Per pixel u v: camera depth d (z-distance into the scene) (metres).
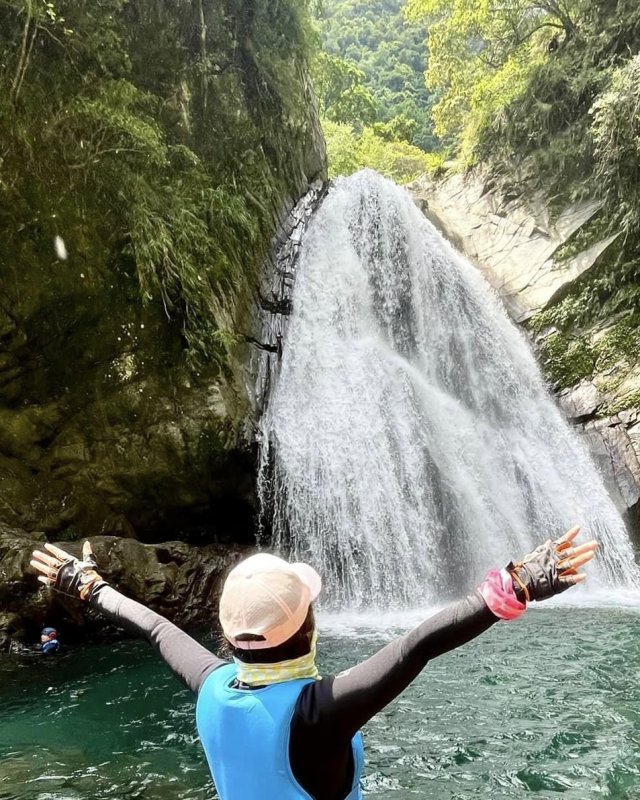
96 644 7.50
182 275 9.75
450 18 21.62
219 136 12.73
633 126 14.12
